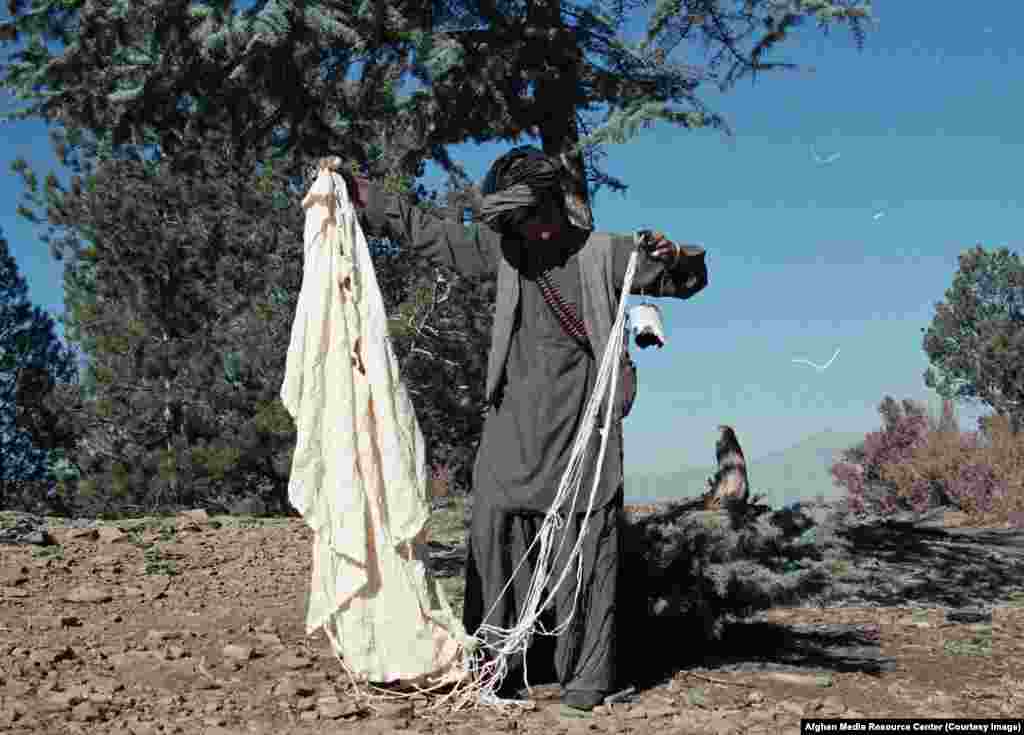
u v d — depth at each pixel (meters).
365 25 6.84
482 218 4.58
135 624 6.45
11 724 3.88
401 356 21.77
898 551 10.27
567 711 4.41
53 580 8.22
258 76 6.78
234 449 21.41
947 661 5.91
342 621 4.50
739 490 7.50
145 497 21.95
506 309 4.70
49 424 29.55
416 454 4.68
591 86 7.86
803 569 6.18
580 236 4.79
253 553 10.35
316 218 4.79
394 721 4.12
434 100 7.48
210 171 21.88
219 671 5.02
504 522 4.70
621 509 4.77
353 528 4.45
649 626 5.74
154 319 23.61
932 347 29.14
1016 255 28.70
